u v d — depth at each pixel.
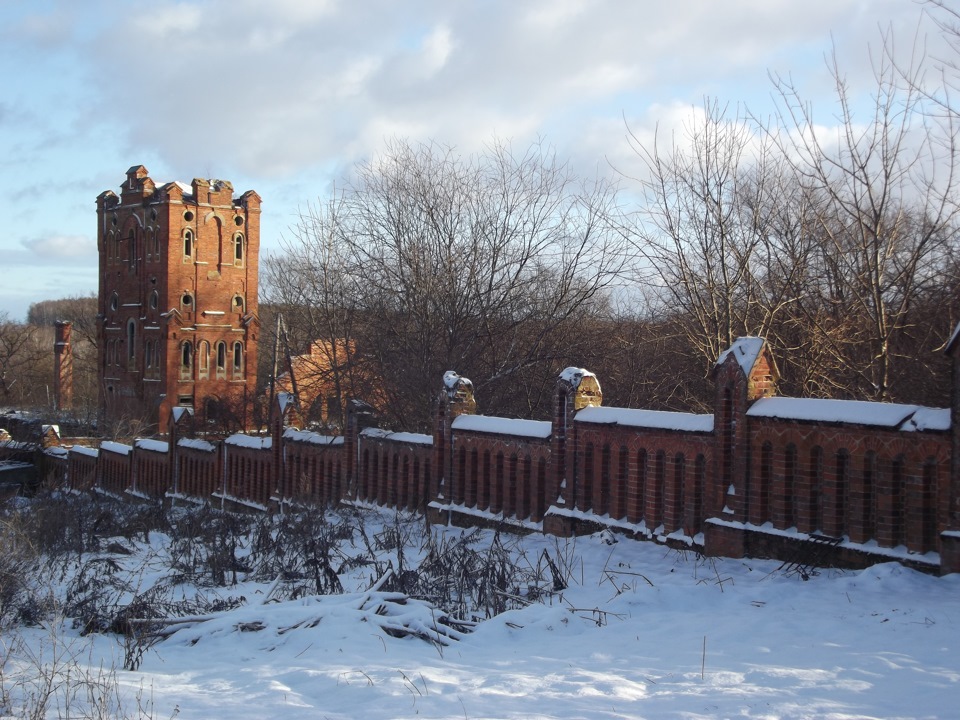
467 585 10.48
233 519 18.06
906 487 9.34
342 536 14.78
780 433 10.58
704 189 19.50
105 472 34.62
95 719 6.23
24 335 84.38
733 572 10.36
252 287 65.56
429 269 24.23
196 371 63.22
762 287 19.88
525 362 24.00
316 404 29.11
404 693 6.62
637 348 26.30
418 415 23.64
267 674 7.49
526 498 14.53
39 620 10.30
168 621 9.48
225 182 64.44
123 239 66.31
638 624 8.42
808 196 18.45
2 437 42.62
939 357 16.92
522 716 5.86
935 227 15.53
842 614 8.06
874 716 5.50
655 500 12.28
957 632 7.18
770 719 5.52
